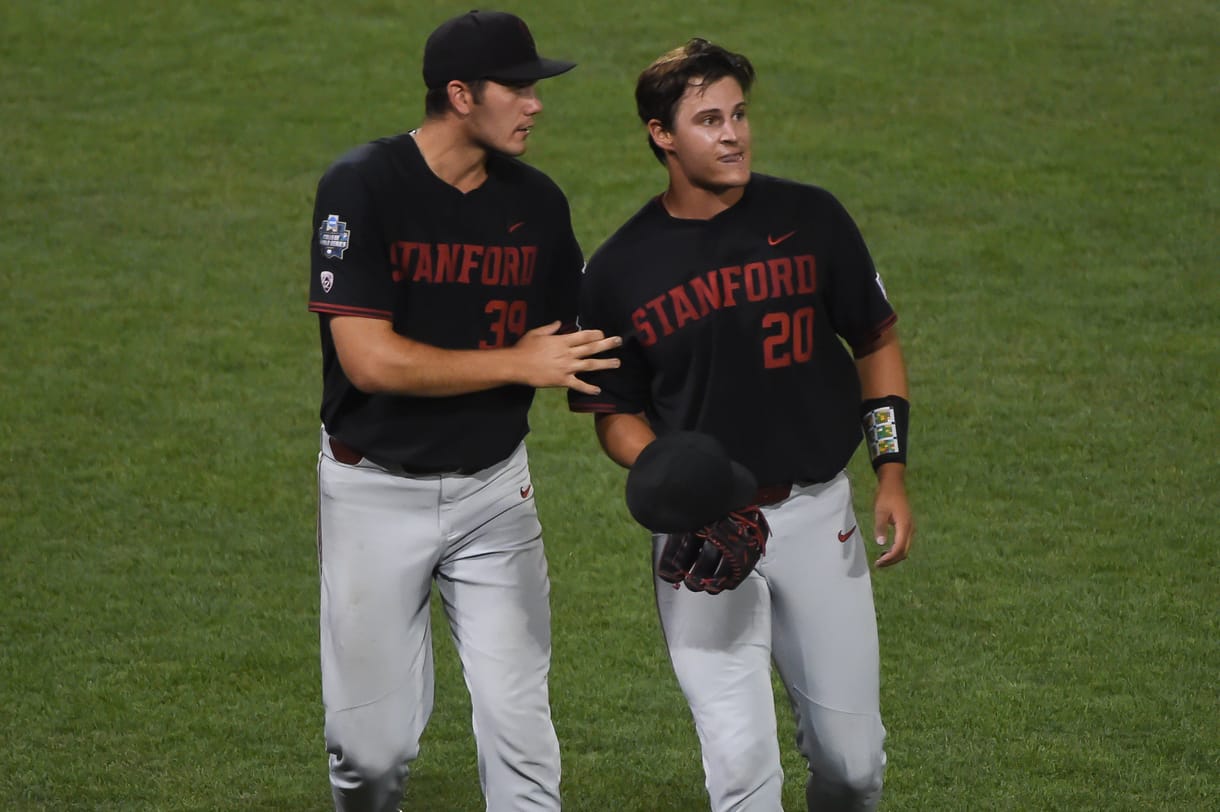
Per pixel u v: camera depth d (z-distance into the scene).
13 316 32.06
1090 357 29.48
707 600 14.15
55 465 25.88
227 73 46.25
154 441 26.83
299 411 28.11
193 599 21.72
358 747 14.99
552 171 39.41
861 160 39.75
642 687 19.42
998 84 44.31
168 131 42.53
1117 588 21.56
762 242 13.95
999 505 24.17
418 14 50.25
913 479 25.09
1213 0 49.84
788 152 40.25
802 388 14.10
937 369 29.17
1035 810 16.61
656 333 14.00
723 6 49.97
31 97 44.72
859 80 44.69
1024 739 17.98
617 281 14.12
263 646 20.47
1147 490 24.52
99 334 31.27
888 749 17.86
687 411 14.17
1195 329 30.55
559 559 22.86
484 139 13.99
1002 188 37.97
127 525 23.92
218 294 33.31
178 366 29.89
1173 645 20.03
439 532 14.76
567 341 13.77
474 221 14.28
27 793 17.08
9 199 38.31
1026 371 29.00
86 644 20.45
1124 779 17.12
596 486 25.25
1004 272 33.47
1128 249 34.41
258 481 25.47
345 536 14.78
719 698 14.07
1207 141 40.25
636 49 46.94
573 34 47.91
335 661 14.93
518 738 14.68
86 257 35.16
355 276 13.98
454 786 17.55
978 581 21.88
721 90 13.51
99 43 48.31
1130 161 39.22
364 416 14.46
